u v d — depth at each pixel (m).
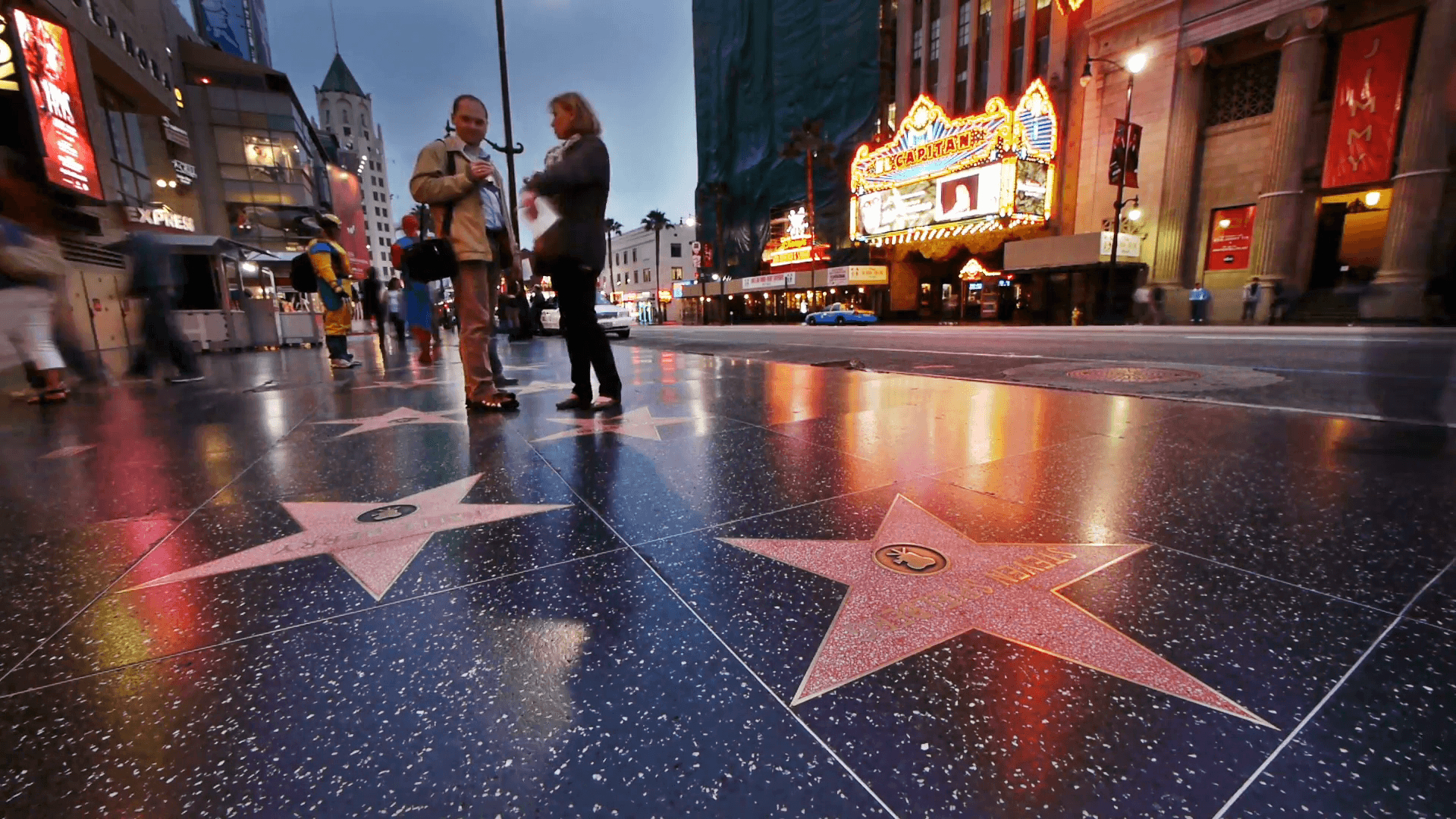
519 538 1.69
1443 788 0.77
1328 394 4.07
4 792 0.81
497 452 2.70
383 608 1.30
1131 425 3.06
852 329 24.30
